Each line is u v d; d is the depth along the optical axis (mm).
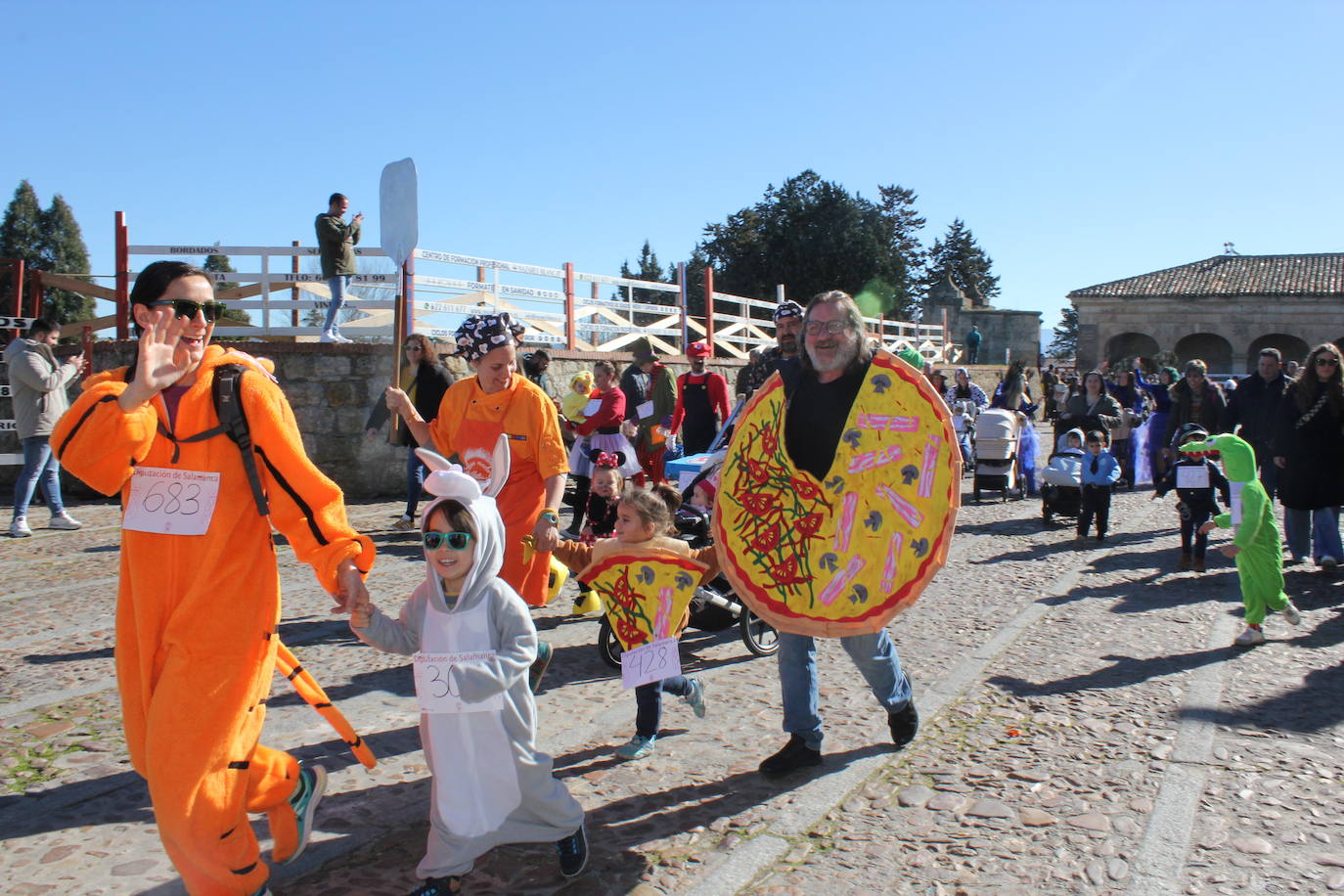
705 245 47625
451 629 3039
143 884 3273
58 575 7953
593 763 4332
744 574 4230
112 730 4641
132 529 2754
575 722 4852
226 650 2738
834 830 3670
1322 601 7277
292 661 3174
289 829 3090
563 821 3219
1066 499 11273
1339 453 8148
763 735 4672
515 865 3422
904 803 3895
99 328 14852
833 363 4066
